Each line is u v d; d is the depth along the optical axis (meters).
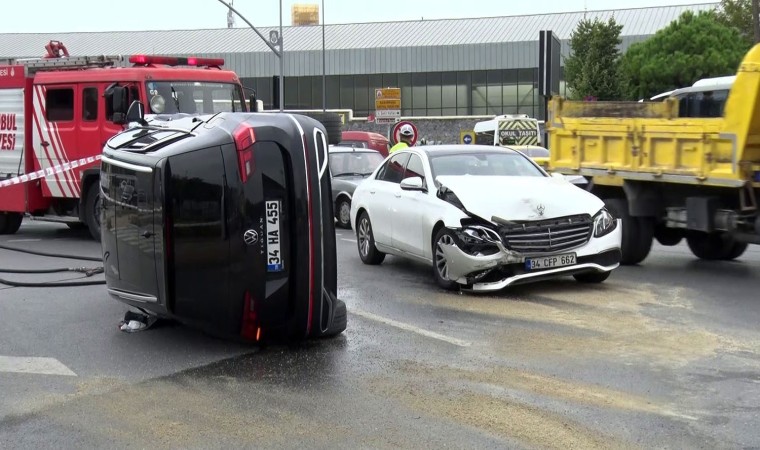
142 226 6.69
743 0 45.00
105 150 7.51
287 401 5.58
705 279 9.91
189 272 6.48
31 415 5.38
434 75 57.34
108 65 13.82
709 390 5.65
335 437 4.92
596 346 6.79
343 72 58.03
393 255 11.63
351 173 17.77
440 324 7.66
